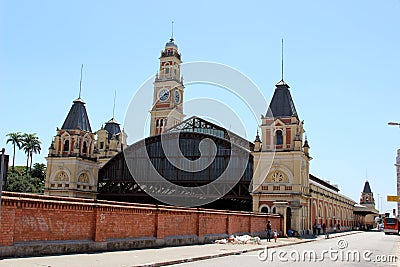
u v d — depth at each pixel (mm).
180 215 30172
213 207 63344
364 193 156875
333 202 80062
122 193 65562
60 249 19984
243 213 40031
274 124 57844
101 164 68375
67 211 20688
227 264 20891
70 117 66750
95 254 21047
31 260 17312
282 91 59812
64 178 64125
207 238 33156
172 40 87062
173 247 27859
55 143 65625
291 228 53625
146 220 26578
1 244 17297
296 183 55031
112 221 23578
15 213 17984
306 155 59688
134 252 23234
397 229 79625
